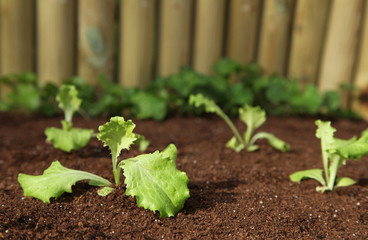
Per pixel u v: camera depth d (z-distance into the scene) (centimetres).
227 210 96
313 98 131
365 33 132
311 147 117
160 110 128
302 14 133
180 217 92
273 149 115
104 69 135
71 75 135
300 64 136
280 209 98
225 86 131
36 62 137
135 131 122
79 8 132
